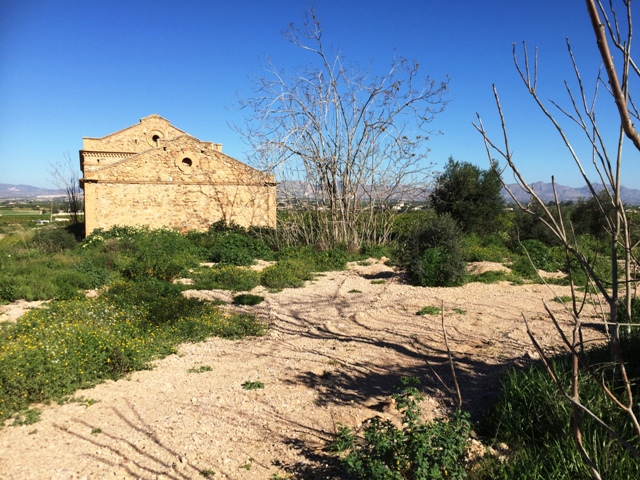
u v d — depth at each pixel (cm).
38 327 802
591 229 1973
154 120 3403
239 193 2758
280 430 486
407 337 826
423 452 349
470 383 584
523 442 409
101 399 589
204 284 1354
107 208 2545
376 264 1788
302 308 1105
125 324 850
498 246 2189
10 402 554
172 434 485
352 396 571
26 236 2173
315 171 2144
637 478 318
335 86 2047
